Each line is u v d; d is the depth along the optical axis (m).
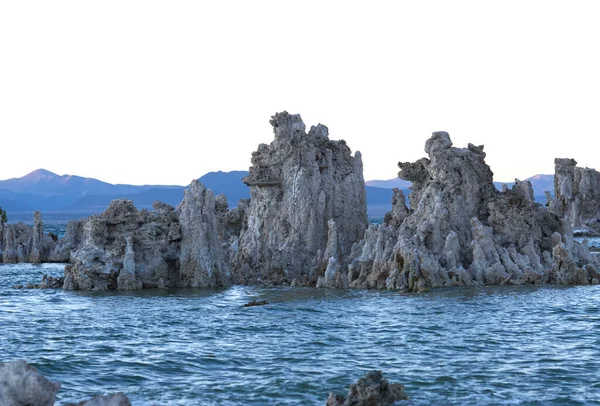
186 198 86.00
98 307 69.19
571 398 36.59
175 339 52.91
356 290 79.31
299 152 92.44
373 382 31.72
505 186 92.25
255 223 94.31
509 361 44.69
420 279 76.81
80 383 39.81
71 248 148.50
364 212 95.44
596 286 78.56
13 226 152.88
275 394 37.53
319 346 50.16
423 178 93.25
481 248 82.12
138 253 84.44
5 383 23.56
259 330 56.41
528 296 71.56
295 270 89.06
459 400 36.09
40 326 58.44
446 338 52.31
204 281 84.56
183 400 36.50
